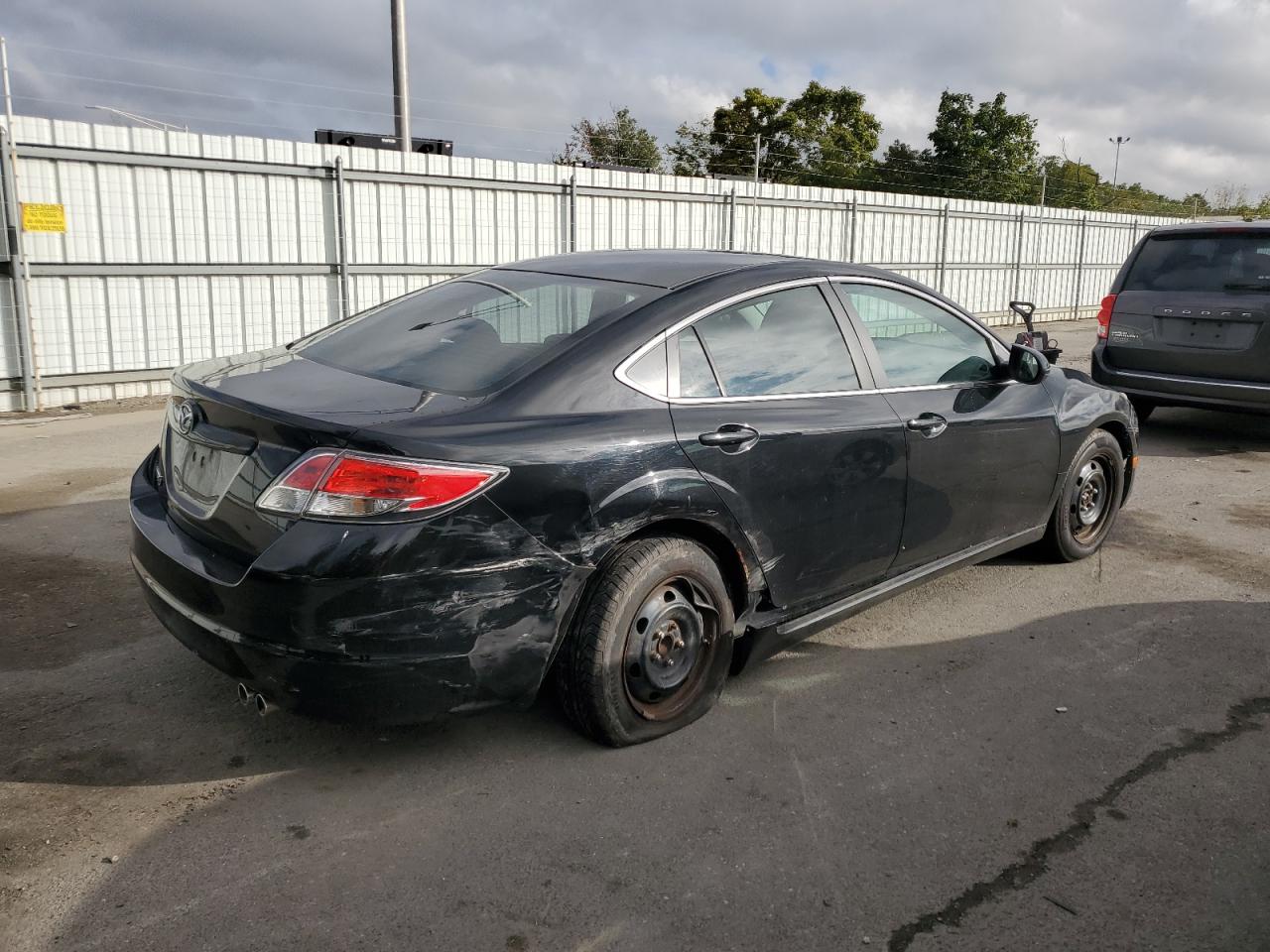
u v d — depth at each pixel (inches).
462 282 150.2
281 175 411.5
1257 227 295.0
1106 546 207.0
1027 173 1422.2
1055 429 176.6
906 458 145.6
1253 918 93.8
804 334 138.6
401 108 689.6
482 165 470.3
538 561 107.1
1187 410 385.4
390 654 101.1
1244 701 138.2
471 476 102.2
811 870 99.3
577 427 111.0
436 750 120.0
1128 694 139.7
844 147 1369.3
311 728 124.3
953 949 88.7
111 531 203.9
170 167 379.6
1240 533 219.5
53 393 365.4
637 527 114.3
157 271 382.6
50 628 153.3
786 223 620.4
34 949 85.4
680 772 116.7
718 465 121.5
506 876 97.1
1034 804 111.9
